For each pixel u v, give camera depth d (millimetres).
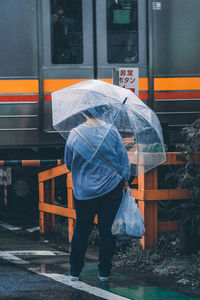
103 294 5672
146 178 7238
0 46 11188
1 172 11188
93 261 7293
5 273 6523
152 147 6172
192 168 7445
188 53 11695
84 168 5926
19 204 11961
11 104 11164
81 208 6031
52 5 11359
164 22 11625
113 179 5910
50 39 11336
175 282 6238
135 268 6859
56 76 11352
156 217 7297
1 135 11141
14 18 11242
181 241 7297
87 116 5859
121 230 6016
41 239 8922
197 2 11734
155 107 11562
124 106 5898
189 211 7289
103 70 11508
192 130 7523
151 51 11570
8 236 9242
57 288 5879
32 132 11234
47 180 9266
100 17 11492
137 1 11594
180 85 11633
